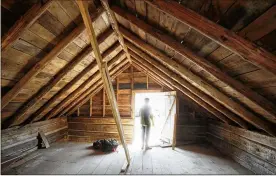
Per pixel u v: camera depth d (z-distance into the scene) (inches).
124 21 94.2
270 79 60.4
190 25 53.7
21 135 148.4
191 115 219.1
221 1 44.2
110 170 128.5
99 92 233.0
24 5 57.9
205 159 152.8
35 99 115.1
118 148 187.3
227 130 165.2
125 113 228.2
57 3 63.3
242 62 62.3
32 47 76.0
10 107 108.6
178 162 145.1
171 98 205.8
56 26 74.5
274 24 41.8
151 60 133.4
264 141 111.1
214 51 68.6
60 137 216.5
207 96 130.2
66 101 169.5
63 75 112.3
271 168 105.0
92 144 202.2
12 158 136.6
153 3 55.1
